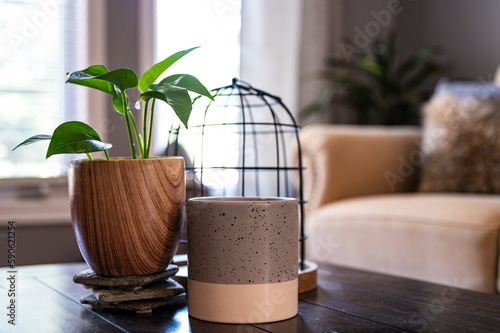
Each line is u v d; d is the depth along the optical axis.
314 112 2.78
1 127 2.12
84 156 2.22
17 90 2.14
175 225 0.80
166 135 2.34
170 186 0.79
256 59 2.60
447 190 1.91
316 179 1.97
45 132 2.19
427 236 1.55
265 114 2.57
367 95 2.88
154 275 0.81
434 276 1.53
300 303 0.85
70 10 2.22
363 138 2.03
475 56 2.86
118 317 0.78
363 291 0.93
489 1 2.79
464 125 1.91
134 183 0.76
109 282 0.79
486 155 1.85
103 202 0.76
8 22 2.12
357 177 1.98
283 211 0.75
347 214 1.76
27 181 2.14
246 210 0.73
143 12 2.33
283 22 2.67
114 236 0.77
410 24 3.18
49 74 2.19
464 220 1.48
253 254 0.73
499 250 1.43
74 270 1.15
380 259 1.66
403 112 2.89
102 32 2.26
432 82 3.03
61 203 2.18
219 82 2.50
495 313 0.79
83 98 2.24
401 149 2.07
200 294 0.75
